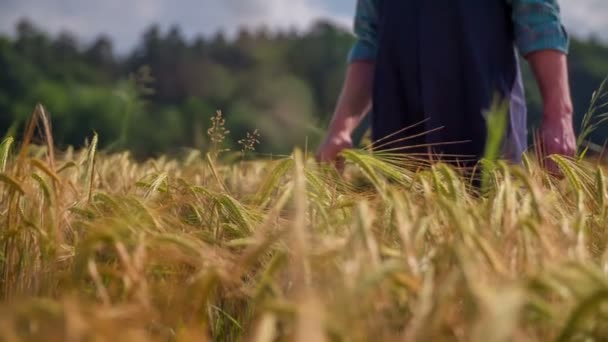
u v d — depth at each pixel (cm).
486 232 140
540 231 130
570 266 107
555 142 281
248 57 5922
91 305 121
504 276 119
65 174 239
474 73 295
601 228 172
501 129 183
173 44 5850
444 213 151
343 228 159
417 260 133
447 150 300
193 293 125
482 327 86
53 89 4272
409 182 187
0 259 172
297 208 118
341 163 276
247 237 169
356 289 104
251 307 160
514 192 153
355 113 338
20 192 167
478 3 299
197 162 371
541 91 296
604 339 107
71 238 183
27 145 176
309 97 5422
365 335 107
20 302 104
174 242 136
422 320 103
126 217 153
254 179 269
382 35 313
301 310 94
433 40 300
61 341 98
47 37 5084
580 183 184
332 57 5703
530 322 109
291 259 135
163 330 136
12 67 4488
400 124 312
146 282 136
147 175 254
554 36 292
